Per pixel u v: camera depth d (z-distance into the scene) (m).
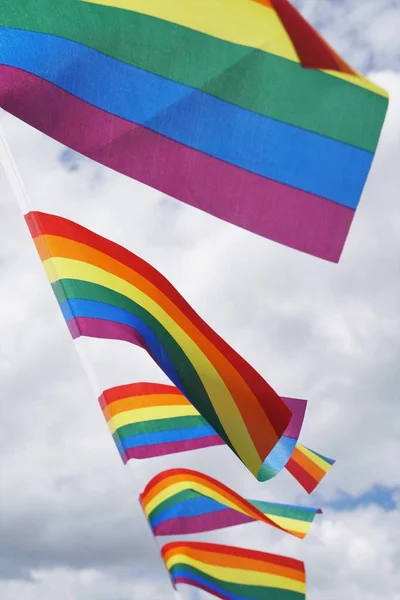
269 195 5.41
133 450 6.66
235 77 5.52
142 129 5.88
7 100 6.14
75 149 6.06
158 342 6.49
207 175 5.62
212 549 6.47
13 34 6.21
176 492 6.59
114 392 6.77
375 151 5.12
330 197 5.27
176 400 7.00
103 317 6.30
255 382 6.56
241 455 6.54
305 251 5.32
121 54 6.01
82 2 6.05
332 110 5.22
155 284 6.58
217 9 5.75
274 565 6.59
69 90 6.11
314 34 4.45
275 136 5.42
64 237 6.40
